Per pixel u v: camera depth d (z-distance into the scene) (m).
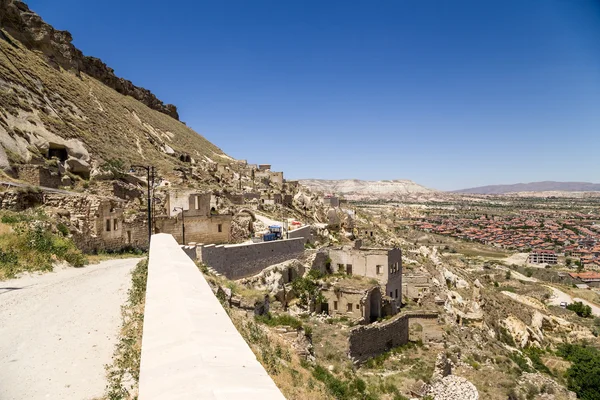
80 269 25.27
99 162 66.94
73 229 30.95
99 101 109.06
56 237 27.95
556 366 56.25
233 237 46.72
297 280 40.81
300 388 15.63
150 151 98.88
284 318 25.31
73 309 16.16
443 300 53.31
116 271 24.88
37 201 33.91
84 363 11.29
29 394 9.56
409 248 88.75
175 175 80.31
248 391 4.70
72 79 107.31
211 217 43.59
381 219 179.38
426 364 35.31
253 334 18.72
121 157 78.56
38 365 11.12
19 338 12.99
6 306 16.28
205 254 30.56
